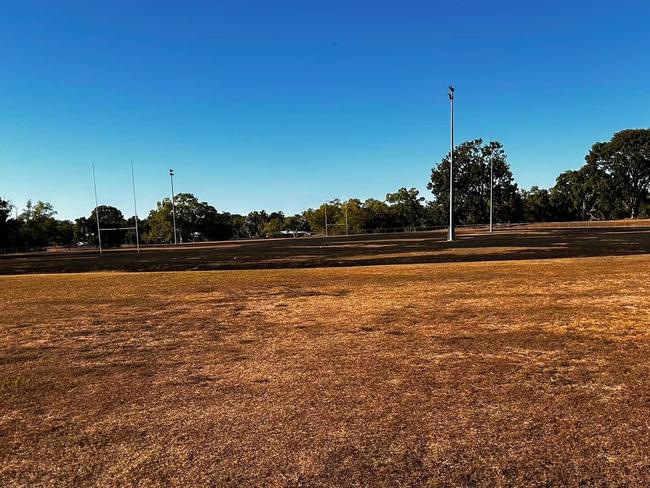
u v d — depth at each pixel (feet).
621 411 13.83
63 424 14.38
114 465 11.67
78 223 368.07
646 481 10.19
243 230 466.70
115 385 18.04
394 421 13.69
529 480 10.36
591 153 348.79
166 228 351.46
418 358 19.98
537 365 18.43
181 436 13.23
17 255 186.91
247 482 10.66
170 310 34.83
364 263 78.89
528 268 54.19
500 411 14.14
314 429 13.35
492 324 25.73
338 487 10.34
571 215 363.35
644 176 328.49
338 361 20.03
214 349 23.02
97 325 30.09
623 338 21.86
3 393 17.43
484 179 346.74
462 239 142.00
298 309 33.22
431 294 37.32
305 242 185.68
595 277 43.21
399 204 373.61
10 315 34.81
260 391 16.74
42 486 10.78
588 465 10.91
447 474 10.71
